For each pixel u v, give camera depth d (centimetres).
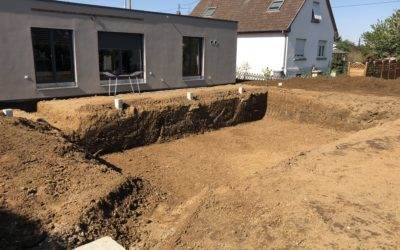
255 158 1049
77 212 583
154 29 1571
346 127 1377
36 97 1253
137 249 546
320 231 480
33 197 617
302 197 571
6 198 603
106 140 1045
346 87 1822
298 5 2469
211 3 3062
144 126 1138
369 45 3192
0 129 806
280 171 689
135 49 1546
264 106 1617
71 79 1357
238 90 1549
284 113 1566
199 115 1312
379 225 492
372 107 1359
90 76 1392
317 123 1461
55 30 1280
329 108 1428
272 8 2586
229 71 1981
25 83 1219
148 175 895
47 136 848
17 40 1179
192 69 1809
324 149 830
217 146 1166
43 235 532
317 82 1955
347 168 696
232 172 933
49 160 743
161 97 1272
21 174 677
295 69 2569
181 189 814
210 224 521
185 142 1202
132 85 1537
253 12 2666
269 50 2489
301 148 1156
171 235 530
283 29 2380
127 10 1458
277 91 1600
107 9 1395
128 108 1121
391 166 705
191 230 514
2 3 1126
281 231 486
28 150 757
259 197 580
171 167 960
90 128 1005
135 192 711
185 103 1273
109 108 1089
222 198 588
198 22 1752
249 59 2605
